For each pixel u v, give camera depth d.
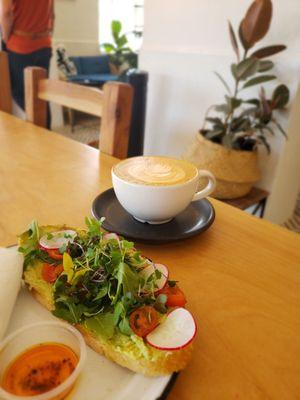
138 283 0.32
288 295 0.40
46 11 2.12
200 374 0.30
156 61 1.77
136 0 4.98
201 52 1.58
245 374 0.30
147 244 0.48
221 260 0.46
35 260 0.38
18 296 0.36
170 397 0.28
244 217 0.58
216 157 1.32
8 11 1.92
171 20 1.64
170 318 0.30
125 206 0.50
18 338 0.30
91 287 0.33
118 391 0.27
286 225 1.90
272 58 1.35
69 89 0.97
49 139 0.91
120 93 0.83
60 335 0.30
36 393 0.26
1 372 0.27
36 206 0.57
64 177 0.69
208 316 0.36
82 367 0.27
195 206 0.59
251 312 0.37
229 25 1.28
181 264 0.45
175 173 0.50
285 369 0.31
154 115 1.90
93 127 3.66
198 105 1.68
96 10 4.66
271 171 1.51
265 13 1.14
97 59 4.59
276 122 1.33
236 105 1.31
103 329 0.30
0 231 0.49
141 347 0.28
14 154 0.79
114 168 0.51
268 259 0.46
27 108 1.10
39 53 2.16
